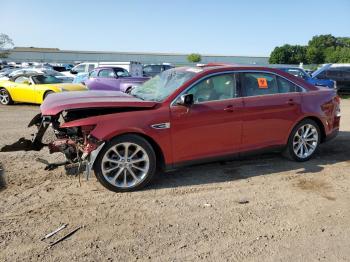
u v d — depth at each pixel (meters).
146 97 5.17
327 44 89.19
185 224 3.84
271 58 85.25
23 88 13.56
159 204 4.30
